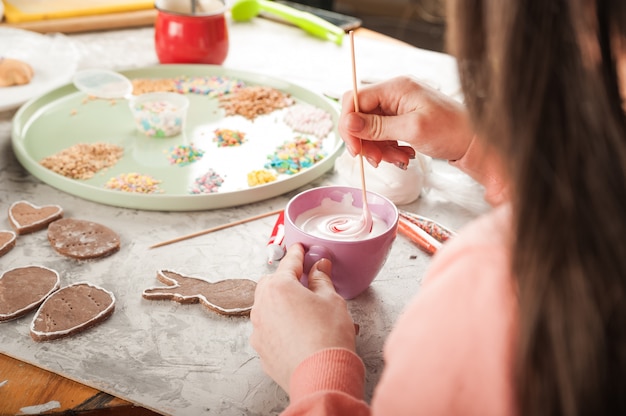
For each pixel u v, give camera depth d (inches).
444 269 17.4
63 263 37.8
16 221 40.4
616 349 15.4
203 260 38.5
